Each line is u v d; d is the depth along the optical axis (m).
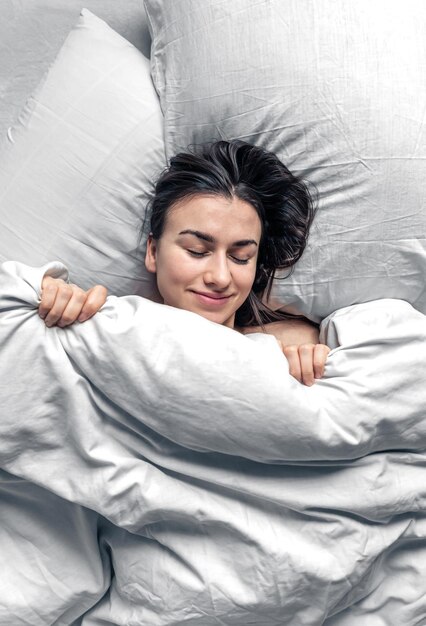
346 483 0.95
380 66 1.01
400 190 1.01
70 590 0.98
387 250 1.03
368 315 1.00
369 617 1.01
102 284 1.07
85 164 1.04
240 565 0.94
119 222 1.05
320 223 1.03
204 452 0.95
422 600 1.00
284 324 1.09
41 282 0.90
